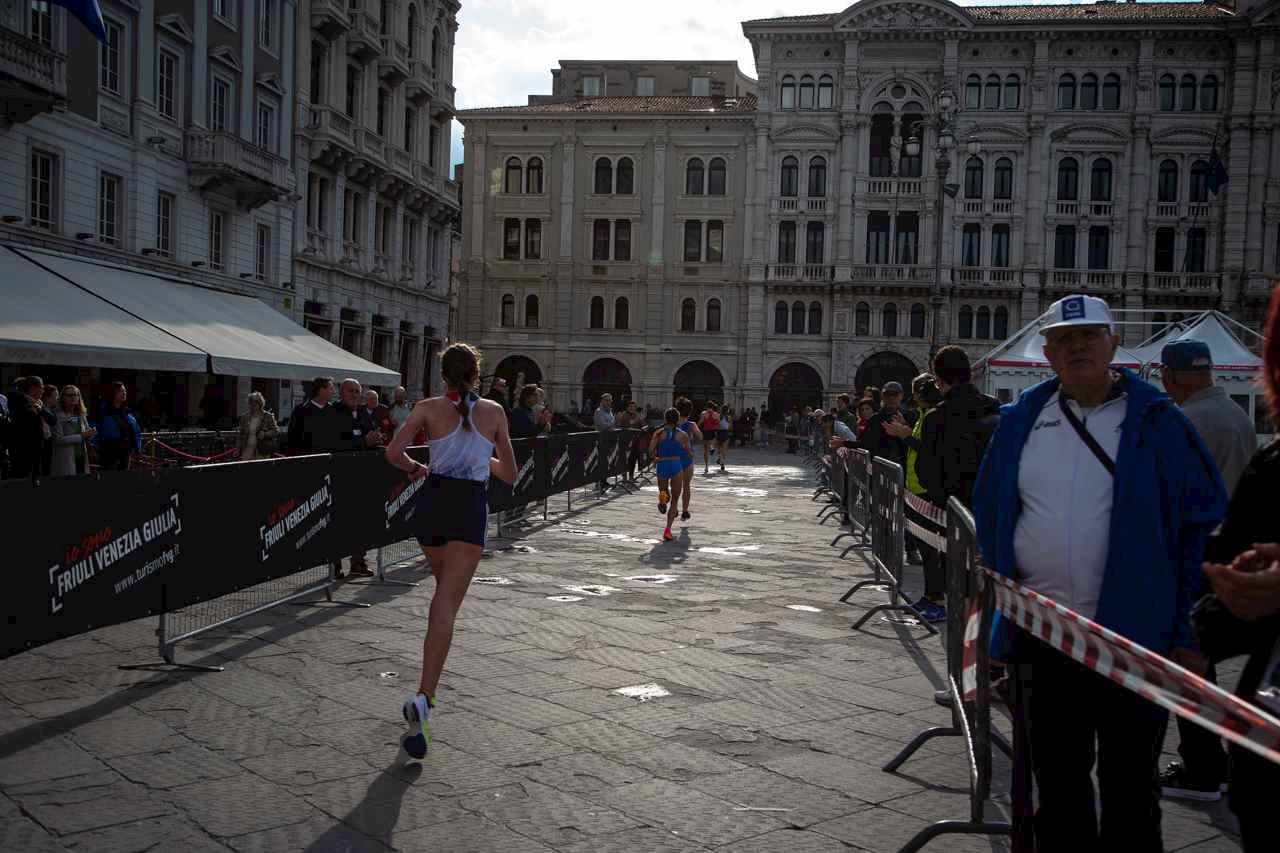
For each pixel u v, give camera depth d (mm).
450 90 43312
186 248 25953
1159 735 3246
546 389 54469
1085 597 3324
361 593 9602
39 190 21141
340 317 34688
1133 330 49719
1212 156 41969
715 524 16500
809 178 52031
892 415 13047
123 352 17828
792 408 52656
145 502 6438
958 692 4594
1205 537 3205
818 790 4766
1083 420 3410
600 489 21719
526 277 54469
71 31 21641
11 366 20859
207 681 6438
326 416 12086
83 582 5902
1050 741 3326
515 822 4312
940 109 26594
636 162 53688
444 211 43469
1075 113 49938
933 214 50875
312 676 6578
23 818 4238
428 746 5109
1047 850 3318
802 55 51812
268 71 29547
